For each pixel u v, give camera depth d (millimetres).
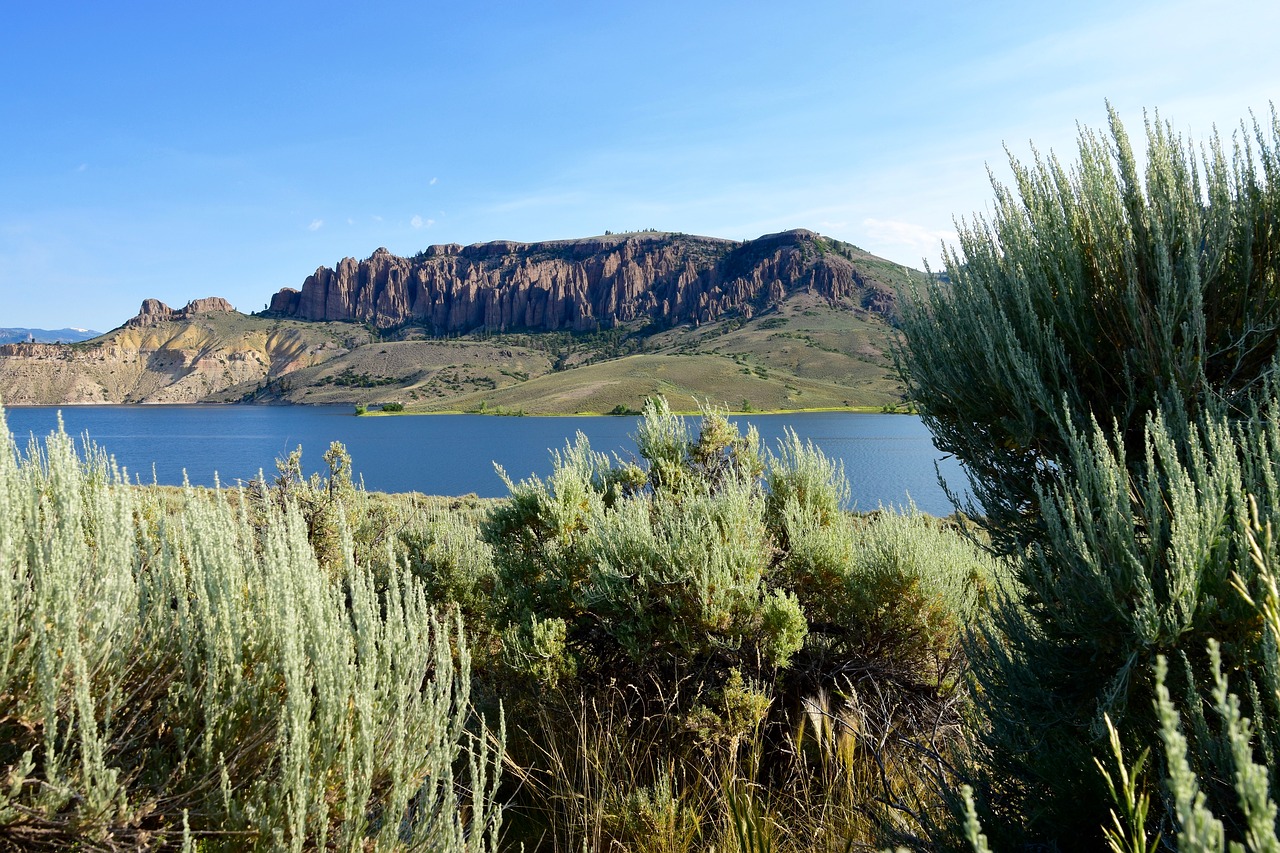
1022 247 3072
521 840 3062
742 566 3670
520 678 3992
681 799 3051
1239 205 2766
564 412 156000
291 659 1798
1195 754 1982
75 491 2168
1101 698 2314
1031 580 2617
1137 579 2154
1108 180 2986
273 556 2182
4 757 1736
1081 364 2926
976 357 3043
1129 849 1526
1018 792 2572
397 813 1938
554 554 4391
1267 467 2098
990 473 3166
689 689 3572
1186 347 2557
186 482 2275
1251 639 2027
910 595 3832
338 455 6156
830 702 3703
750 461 5137
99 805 1591
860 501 34719
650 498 5043
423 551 5828
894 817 2891
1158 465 2539
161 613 2100
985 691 2824
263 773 1946
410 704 2260
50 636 1803
